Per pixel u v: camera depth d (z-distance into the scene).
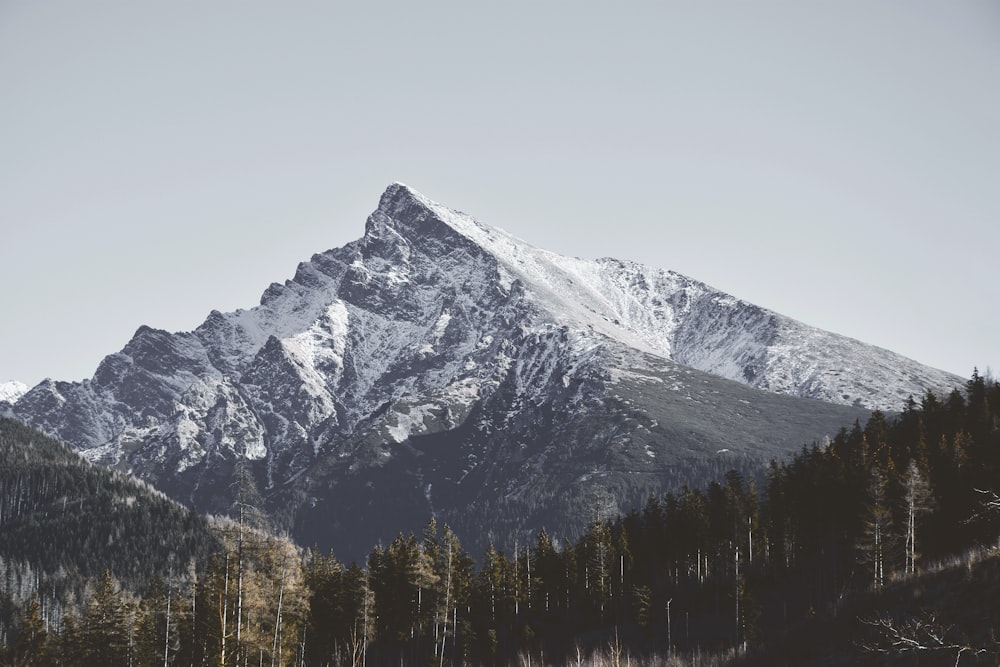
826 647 82.44
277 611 94.94
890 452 143.38
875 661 66.25
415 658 139.50
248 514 86.56
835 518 131.75
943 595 75.44
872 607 82.62
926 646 38.78
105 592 121.06
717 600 141.25
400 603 135.88
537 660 137.62
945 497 118.81
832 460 144.62
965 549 105.56
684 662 115.69
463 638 139.75
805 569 142.62
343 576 130.00
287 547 98.06
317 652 126.38
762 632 112.38
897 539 113.50
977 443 135.88
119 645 117.00
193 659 114.81
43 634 123.12
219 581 87.75
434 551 138.50
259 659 90.06
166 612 122.62
